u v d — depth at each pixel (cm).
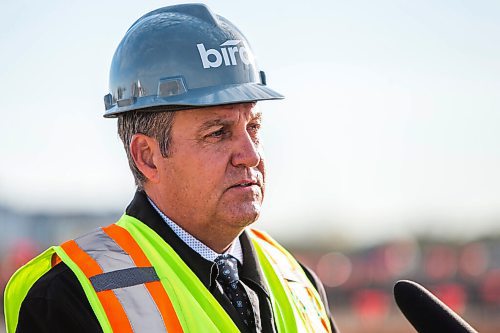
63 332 714
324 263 6025
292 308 809
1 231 6406
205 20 798
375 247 6103
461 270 5616
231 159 764
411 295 730
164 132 776
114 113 800
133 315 714
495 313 5316
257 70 804
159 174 786
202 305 745
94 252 749
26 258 5600
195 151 764
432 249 6172
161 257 756
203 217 770
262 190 779
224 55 784
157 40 790
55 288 728
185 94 770
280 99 791
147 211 788
